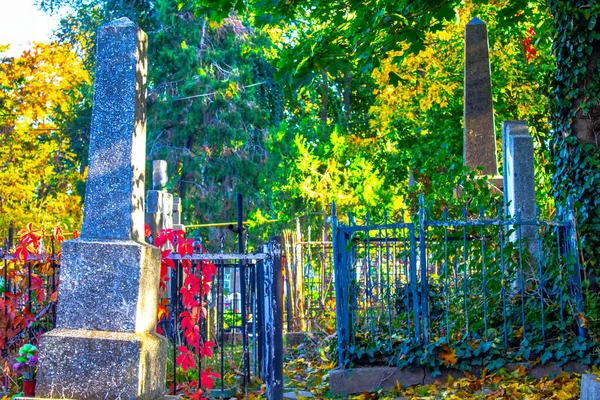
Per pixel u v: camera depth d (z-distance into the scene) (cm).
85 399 612
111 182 649
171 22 3450
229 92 3381
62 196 3225
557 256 945
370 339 978
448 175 1123
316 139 3028
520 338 948
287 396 920
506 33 2264
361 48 1202
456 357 920
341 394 921
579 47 973
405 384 923
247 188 3369
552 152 1032
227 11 1238
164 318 968
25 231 799
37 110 2800
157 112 3350
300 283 1437
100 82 658
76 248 638
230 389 841
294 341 1366
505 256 967
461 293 1024
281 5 1232
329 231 2273
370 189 2380
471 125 1420
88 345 616
